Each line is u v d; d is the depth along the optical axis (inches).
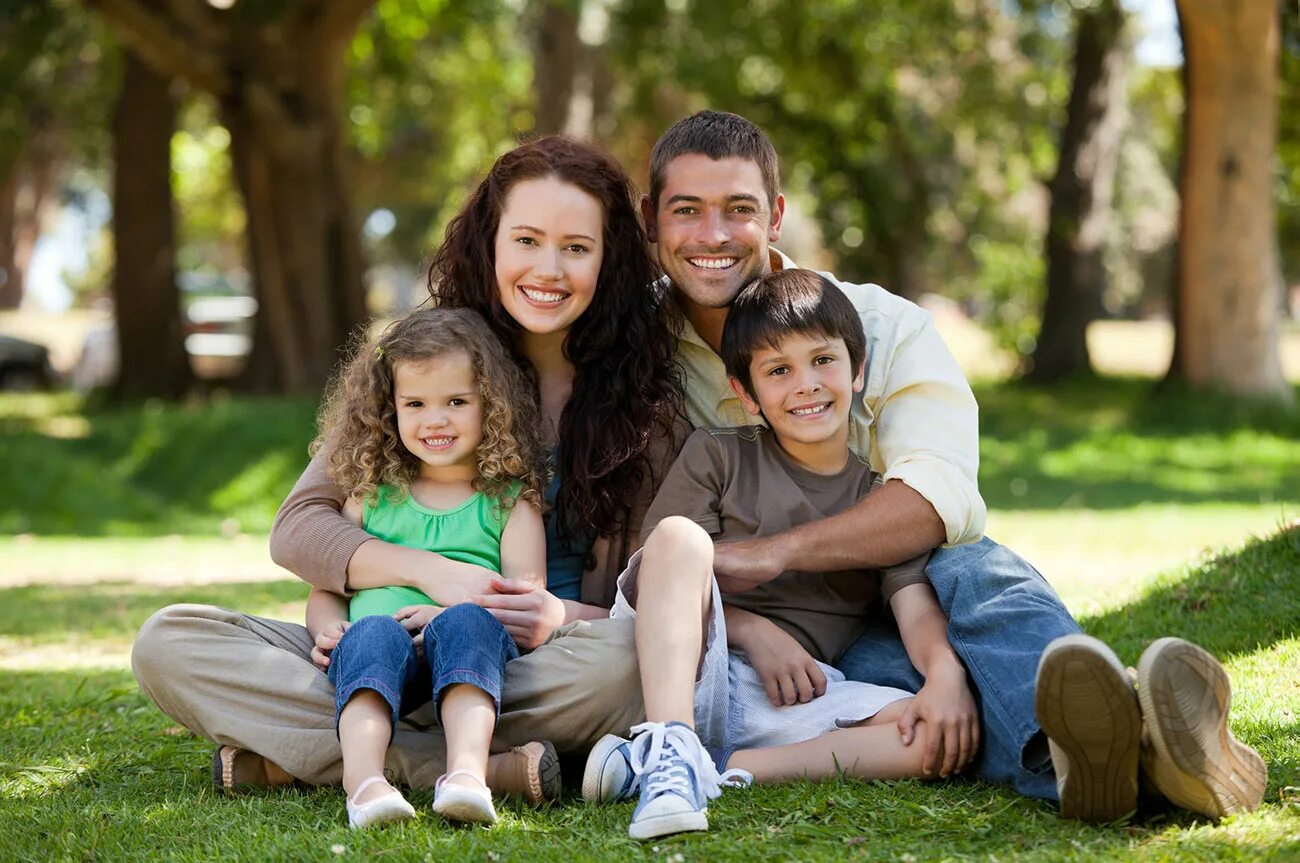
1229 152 777.6
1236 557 251.0
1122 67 1013.8
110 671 248.7
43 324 1672.0
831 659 170.2
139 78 956.0
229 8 781.9
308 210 818.2
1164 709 127.0
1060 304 1019.3
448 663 146.3
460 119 1342.3
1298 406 786.2
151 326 965.8
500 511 168.6
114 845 137.9
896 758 151.7
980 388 1001.5
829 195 1209.4
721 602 161.5
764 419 175.6
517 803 148.3
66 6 945.5
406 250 1866.4
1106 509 559.2
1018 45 1106.1
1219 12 751.7
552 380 184.1
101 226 2364.7
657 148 181.5
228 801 155.0
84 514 621.3
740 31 970.1
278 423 720.3
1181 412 781.9
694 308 183.8
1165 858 122.1
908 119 1165.1
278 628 164.4
